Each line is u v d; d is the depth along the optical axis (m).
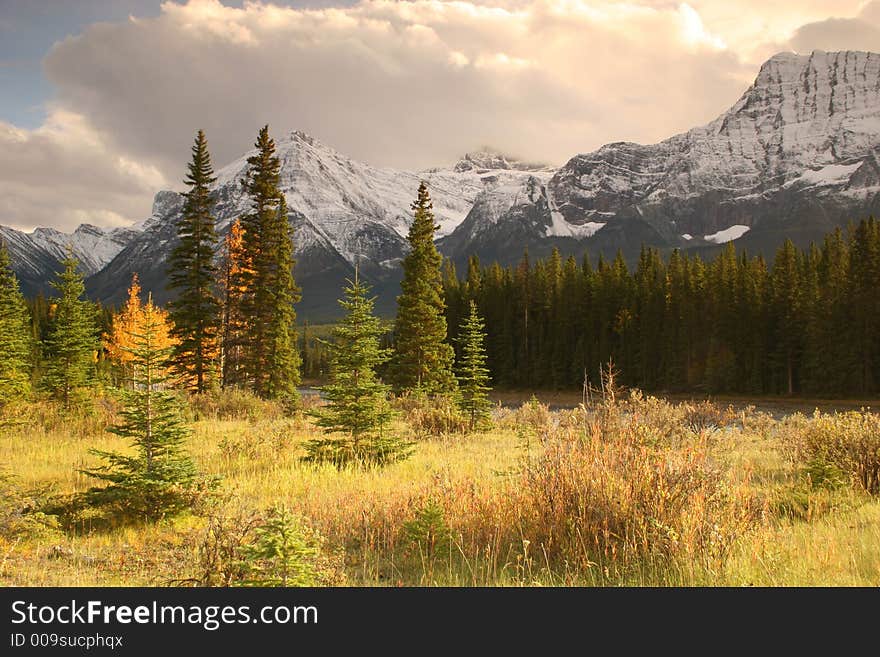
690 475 6.45
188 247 33.16
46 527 7.26
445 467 11.31
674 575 5.25
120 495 7.86
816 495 8.47
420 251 39.62
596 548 5.81
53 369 23.30
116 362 45.66
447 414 19.78
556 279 84.06
